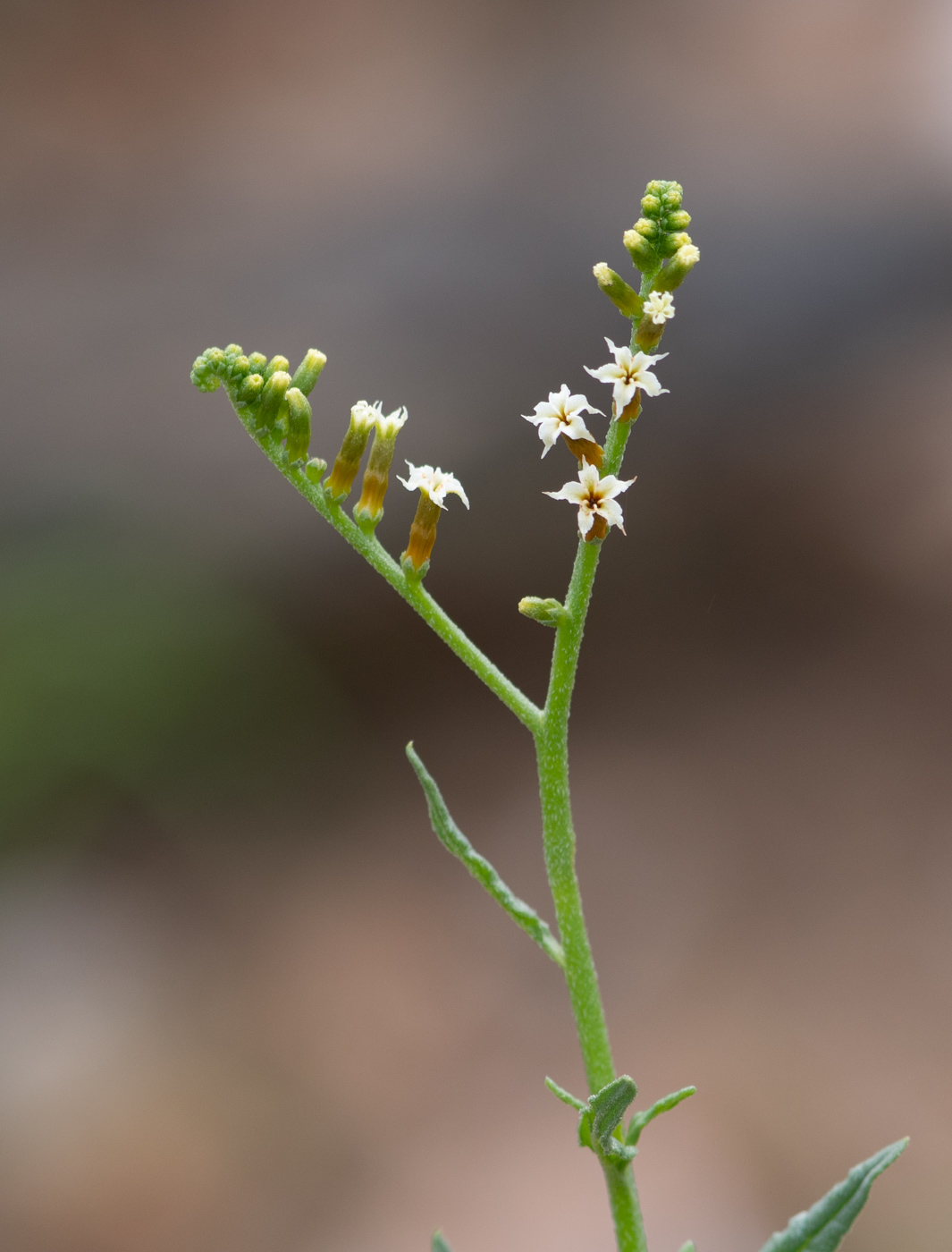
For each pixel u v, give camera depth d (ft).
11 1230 1.67
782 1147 1.76
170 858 2.44
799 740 2.66
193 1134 1.82
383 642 2.89
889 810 2.42
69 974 2.13
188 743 2.64
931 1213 1.65
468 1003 2.08
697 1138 1.79
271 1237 1.68
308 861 2.45
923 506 2.97
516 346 2.85
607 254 2.95
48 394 2.82
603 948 2.21
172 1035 2.02
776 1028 1.97
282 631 2.83
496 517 2.84
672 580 3.01
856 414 3.02
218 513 2.83
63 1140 1.81
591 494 0.92
